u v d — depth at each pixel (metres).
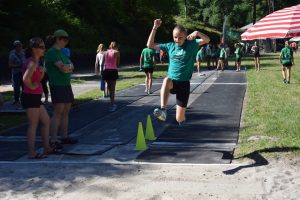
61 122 8.50
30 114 7.48
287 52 20.09
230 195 5.67
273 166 6.70
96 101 15.03
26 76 7.23
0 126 10.77
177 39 6.86
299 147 7.59
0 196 5.86
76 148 8.23
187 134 9.31
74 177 6.52
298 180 6.11
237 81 21.78
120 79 24.20
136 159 7.37
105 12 48.78
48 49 8.14
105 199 5.67
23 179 6.49
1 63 26.16
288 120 10.33
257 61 29.27
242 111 12.16
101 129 10.12
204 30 72.81
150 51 16.73
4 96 16.70
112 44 12.80
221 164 6.89
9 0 32.06
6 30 31.05
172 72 7.01
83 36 40.25
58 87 8.06
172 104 13.77
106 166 7.01
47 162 7.29
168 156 7.50
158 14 59.03
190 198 5.61
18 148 8.41
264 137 8.64
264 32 6.61
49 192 5.97
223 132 9.41
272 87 18.30
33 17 34.75
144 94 16.84
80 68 35.19
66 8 41.94
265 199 5.51
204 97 15.49
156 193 5.80
